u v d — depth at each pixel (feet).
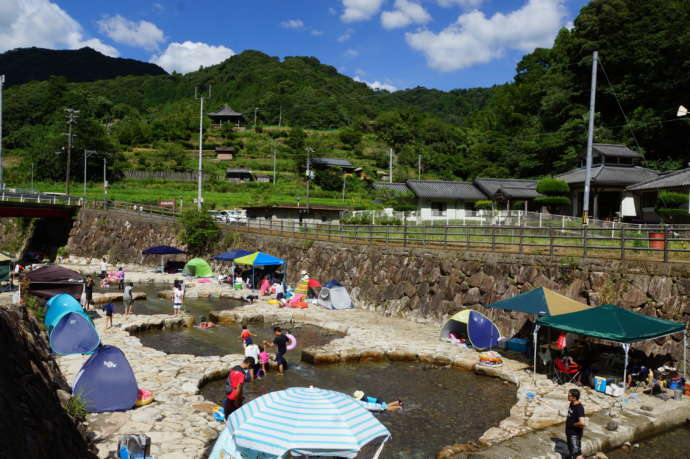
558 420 37.14
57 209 172.65
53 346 50.26
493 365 52.16
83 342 51.34
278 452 22.89
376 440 25.73
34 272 71.67
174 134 429.79
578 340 51.37
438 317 72.49
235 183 310.45
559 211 145.28
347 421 24.76
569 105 204.03
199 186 147.33
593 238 57.06
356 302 88.33
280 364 52.08
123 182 307.78
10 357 26.40
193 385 44.27
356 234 103.14
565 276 58.49
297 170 343.26
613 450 33.99
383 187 210.38
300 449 22.95
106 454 29.91
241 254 107.55
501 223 118.93
